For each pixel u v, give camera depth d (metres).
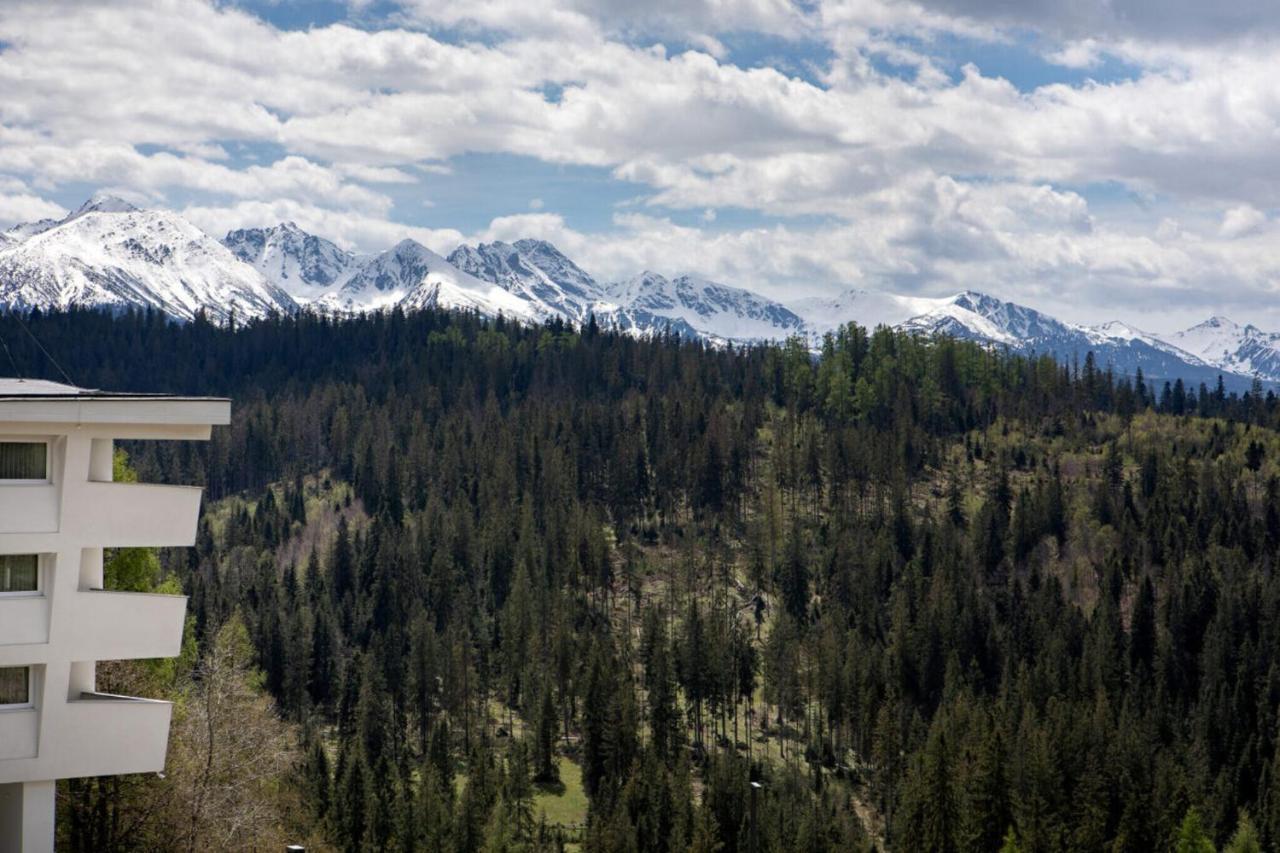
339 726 166.00
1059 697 170.12
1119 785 142.12
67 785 65.06
